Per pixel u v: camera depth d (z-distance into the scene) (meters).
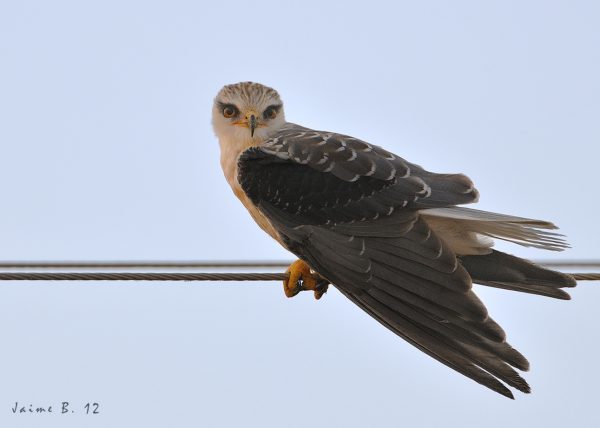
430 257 11.78
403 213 12.24
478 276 12.21
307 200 12.76
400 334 11.53
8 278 12.35
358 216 12.46
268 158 13.22
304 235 12.62
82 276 12.40
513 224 12.05
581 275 12.59
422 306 11.58
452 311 11.39
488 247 12.30
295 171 12.98
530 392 10.81
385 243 12.14
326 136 13.36
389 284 11.88
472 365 11.07
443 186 12.49
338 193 12.64
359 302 12.02
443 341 11.30
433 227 12.40
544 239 12.13
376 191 12.49
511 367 10.96
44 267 12.45
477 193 12.48
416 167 12.89
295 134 13.83
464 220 12.17
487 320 11.20
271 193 13.01
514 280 12.10
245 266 13.09
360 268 12.12
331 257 12.37
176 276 12.55
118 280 12.46
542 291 12.12
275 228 12.88
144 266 12.56
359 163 12.73
